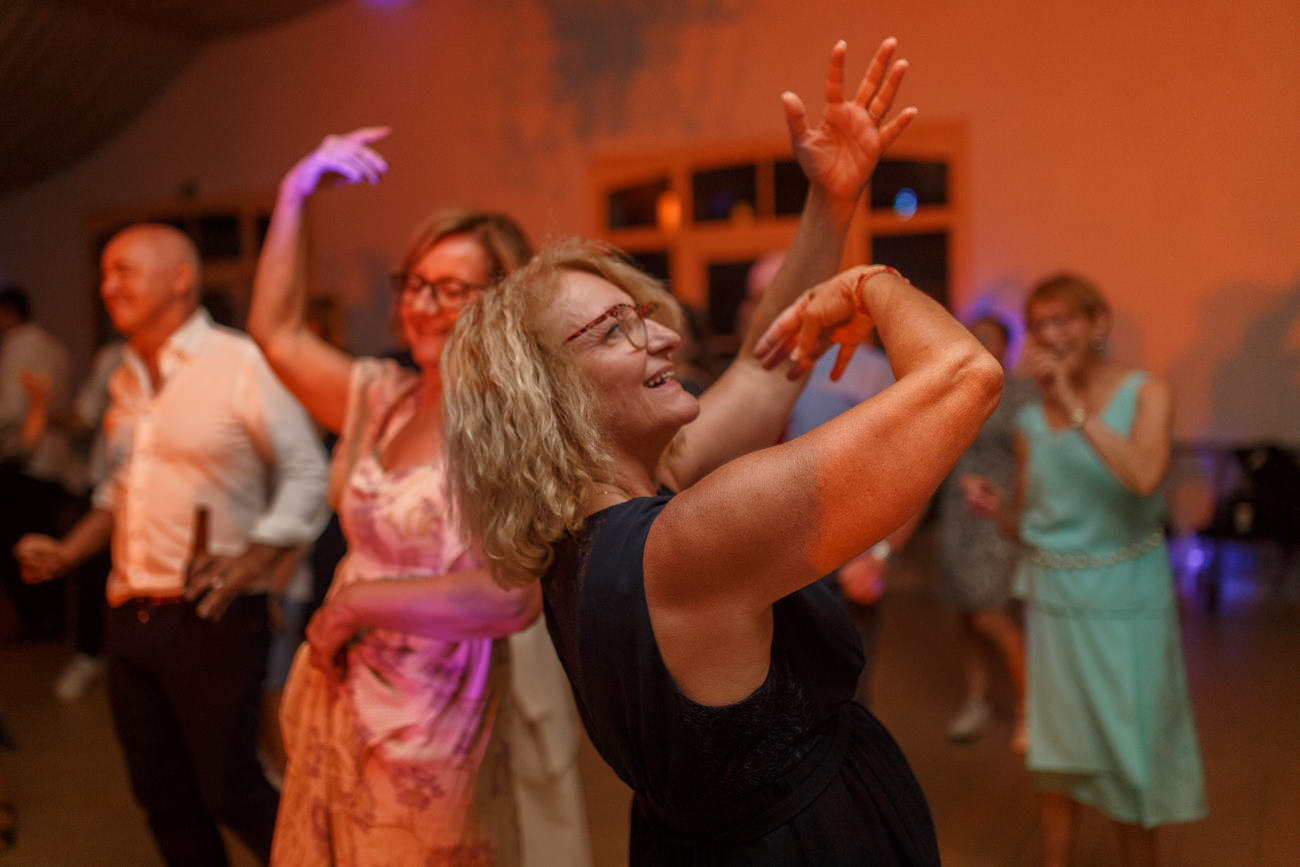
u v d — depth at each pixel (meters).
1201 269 6.30
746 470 0.89
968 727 3.71
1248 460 5.66
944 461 0.85
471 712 1.58
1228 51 6.15
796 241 1.35
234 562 2.19
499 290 1.11
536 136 7.96
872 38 6.98
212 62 8.91
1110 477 2.40
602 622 0.96
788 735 0.99
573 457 1.03
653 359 1.10
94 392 4.95
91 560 4.63
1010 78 6.65
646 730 0.96
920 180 6.96
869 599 2.65
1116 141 6.44
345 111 8.51
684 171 7.60
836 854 1.00
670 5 7.52
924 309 0.97
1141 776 2.34
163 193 9.20
